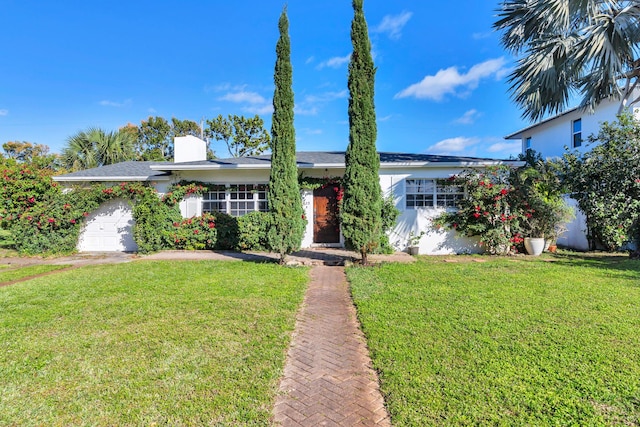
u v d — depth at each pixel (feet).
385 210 36.47
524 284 20.86
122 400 9.10
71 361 11.37
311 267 28.84
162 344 12.65
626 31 30.01
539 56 31.65
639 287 19.67
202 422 8.18
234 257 33.94
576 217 39.17
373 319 15.06
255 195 40.91
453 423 7.96
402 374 10.18
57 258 35.12
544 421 7.92
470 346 11.97
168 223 39.47
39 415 8.52
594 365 10.46
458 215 36.32
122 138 69.10
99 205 39.93
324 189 40.09
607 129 30.60
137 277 24.13
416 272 25.05
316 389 9.75
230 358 11.53
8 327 14.52
